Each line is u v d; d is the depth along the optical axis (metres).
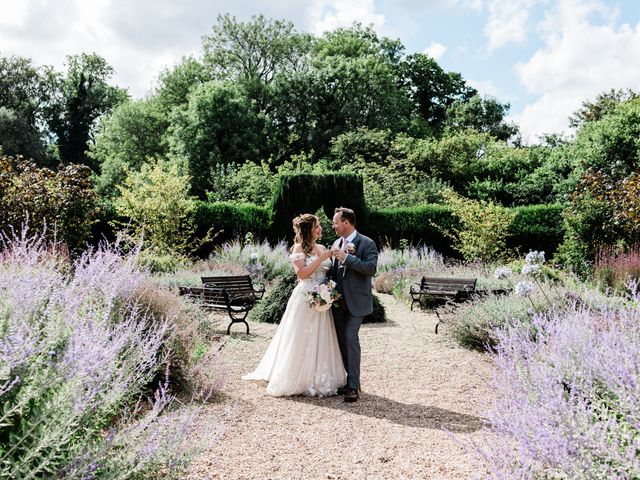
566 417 2.36
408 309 10.93
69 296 2.85
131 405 3.99
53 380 2.15
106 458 2.31
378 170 23.72
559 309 6.27
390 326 8.95
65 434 2.04
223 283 9.71
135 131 35.03
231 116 30.42
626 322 3.35
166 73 36.75
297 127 33.22
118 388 2.59
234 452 3.56
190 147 29.48
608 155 19.58
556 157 23.83
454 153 27.08
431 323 9.26
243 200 21.47
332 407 4.69
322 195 18.89
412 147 28.50
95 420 2.47
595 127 20.62
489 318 6.89
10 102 39.81
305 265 5.14
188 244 16.02
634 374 2.52
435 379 5.66
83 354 2.30
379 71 33.75
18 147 36.25
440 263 15.38
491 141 29.81
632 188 12.23
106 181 33.28
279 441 3.81
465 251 16.69
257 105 34.41
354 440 3.86
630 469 2.06
